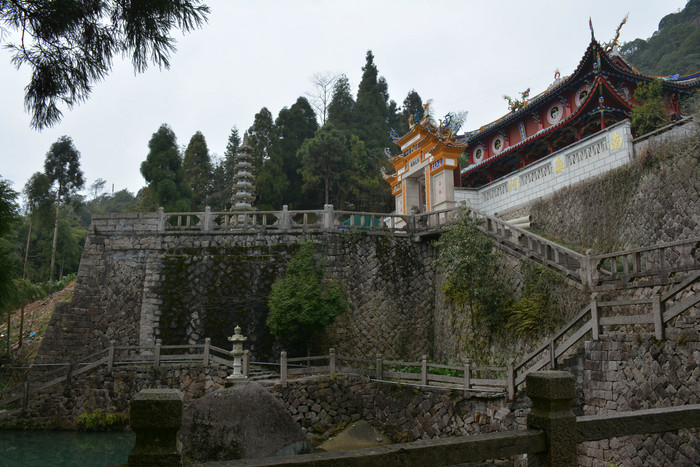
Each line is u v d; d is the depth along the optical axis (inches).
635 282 500.1
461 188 1080.8
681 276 453.1
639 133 816.3
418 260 901.2
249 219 1061.8
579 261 615.8
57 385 730.2
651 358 433.4
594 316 487.8
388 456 119.4
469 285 716.0
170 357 724.0
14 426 711.7
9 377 904.9
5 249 212.8
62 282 1443.2
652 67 2491.4
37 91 210.4
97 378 726.5
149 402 113.7
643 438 424.2
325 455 114.7
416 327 870.4
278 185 1678.2
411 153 1135.0
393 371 707.4
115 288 858.1
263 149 1760.6
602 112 896.9
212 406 254.2
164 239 874.8
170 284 844.0
